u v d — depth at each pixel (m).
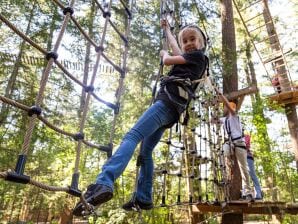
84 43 9.05
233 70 7.59
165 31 2.61
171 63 2.11
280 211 5.45
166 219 7.92
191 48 2.29
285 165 7.77
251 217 11.80
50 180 8.17
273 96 8.36
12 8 7.82
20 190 7.69
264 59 9.38
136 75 8.02
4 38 8.20
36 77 8.52
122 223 7.14
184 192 8.41
